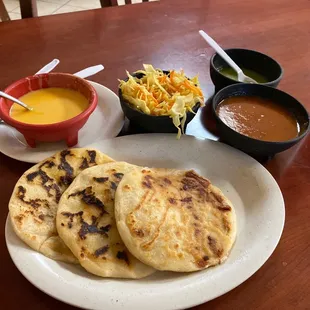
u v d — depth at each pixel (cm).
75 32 163
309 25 185
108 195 92
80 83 119
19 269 75
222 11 189
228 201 95
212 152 109
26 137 107
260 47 167
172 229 85
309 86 145
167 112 110
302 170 111
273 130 111
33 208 88
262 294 80
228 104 119
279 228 88
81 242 82
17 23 164
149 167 106
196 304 72
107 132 117
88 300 71
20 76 138
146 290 75
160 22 176
